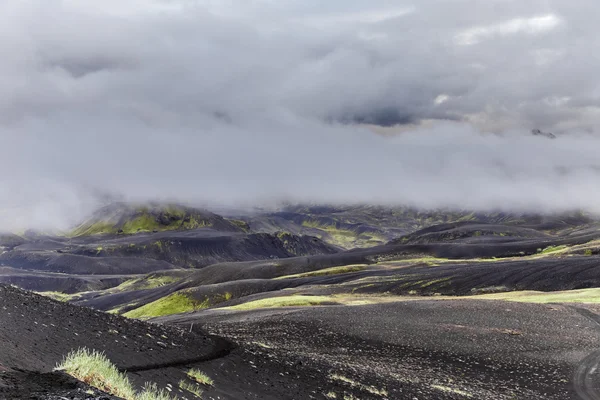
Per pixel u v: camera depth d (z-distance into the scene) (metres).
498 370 46.53
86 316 23.89
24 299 22.38
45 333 17.48
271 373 26.72
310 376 29.22
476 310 75.50
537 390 40.19
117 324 25.08
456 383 39.69
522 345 56.09
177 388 16.86
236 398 19.03
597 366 48.38
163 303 184.12
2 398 9.05
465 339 58.38
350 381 30.56
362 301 124.81
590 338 59.47
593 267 159.12
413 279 171.12
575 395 39.03
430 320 69.56
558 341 57.97
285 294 157.75
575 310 75.75
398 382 34.81
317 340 56.69
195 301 185.12
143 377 16.55
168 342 25.70
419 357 50.31
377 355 50.34
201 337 33.56
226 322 73.94
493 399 34.88
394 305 82.62
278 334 59.50
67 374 11.92
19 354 13.47
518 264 183.75
